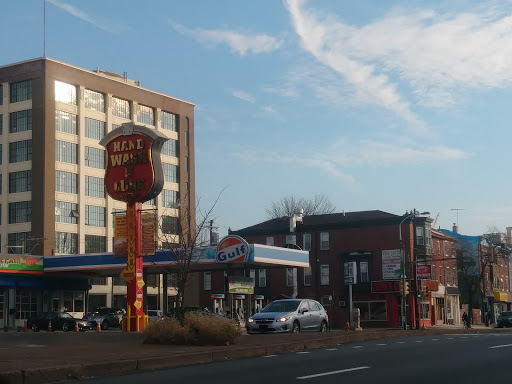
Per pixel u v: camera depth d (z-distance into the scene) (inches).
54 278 2477.9
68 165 2923.2
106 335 1053.2
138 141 1405.0
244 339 922.1
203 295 3294.8
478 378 522.0
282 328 1091.9
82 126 2992.1
